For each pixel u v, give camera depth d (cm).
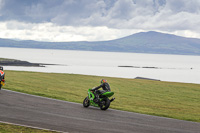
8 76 3572
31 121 1112
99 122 1202
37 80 3400
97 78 4384
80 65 16375
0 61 14925
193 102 2506
